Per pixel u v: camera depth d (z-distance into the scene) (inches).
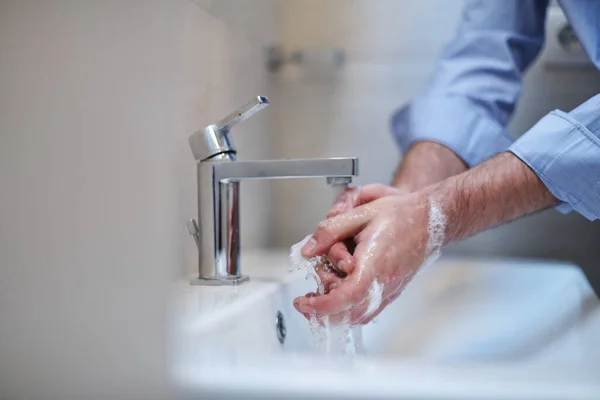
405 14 48.3
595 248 47.4
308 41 48.9
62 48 16.7
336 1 48.6
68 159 16.5
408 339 33.6
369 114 49.1
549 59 46.4
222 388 13.7
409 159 38.0
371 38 48.7
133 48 16.2
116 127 16.2
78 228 16.2
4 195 16.7
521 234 48.3
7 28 17.0
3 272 16.7
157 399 14.9
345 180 24.6
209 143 25.7
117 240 16.0
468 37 41.6
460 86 40.1
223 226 26.2
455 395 12.4
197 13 30.5
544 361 25.1
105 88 16.4
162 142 15.9
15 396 16.3
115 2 16.3
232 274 26.5
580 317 29.8
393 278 24.2
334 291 22.4
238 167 25.3
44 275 16.3
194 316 19.9
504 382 12.7
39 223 16.6
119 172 16.1
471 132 38.0
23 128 16.8
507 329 33.0
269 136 46.4
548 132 26.6
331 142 49.4
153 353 15.2
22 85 17.0
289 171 24.8
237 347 20.0
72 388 16.1
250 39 41.4
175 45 16.6
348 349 24.0
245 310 21.5
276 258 38.7
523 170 26.6
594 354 22.0
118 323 15.7
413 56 48.5
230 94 36.9
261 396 13.5
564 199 27.1
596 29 34.6
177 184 27.6
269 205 46.4
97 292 16.0
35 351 16.3
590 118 26.3
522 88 47.4
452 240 26.9
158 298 15.4
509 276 39.6
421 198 25.6
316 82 49.2
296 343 27.9
